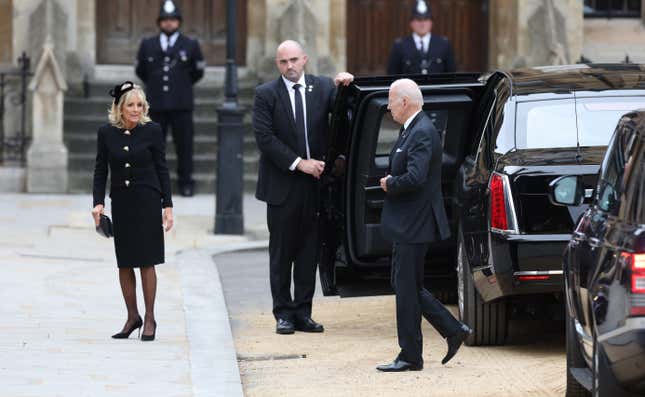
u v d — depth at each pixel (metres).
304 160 37.00
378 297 44.66
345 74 36.38
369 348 35.47
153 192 34.97
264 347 35.72
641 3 81.50
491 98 36.75
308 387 30.53
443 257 38.53
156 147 35.00
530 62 77.56
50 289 43.03
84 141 72.44
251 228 59.41
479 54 82.44
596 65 38.19
